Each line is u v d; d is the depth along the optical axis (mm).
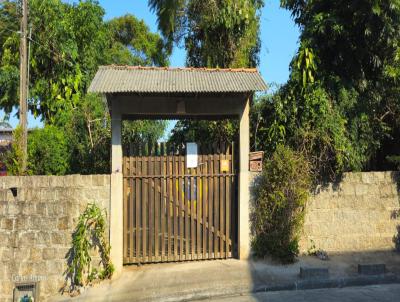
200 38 11602
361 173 7734
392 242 7797
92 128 10148
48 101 11312
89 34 12914
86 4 12906
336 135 7309
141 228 7008
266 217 7039
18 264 6703
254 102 8328
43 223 6742
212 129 9594
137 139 11227
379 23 7621
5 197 6758
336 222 7617
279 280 6340
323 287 6297
